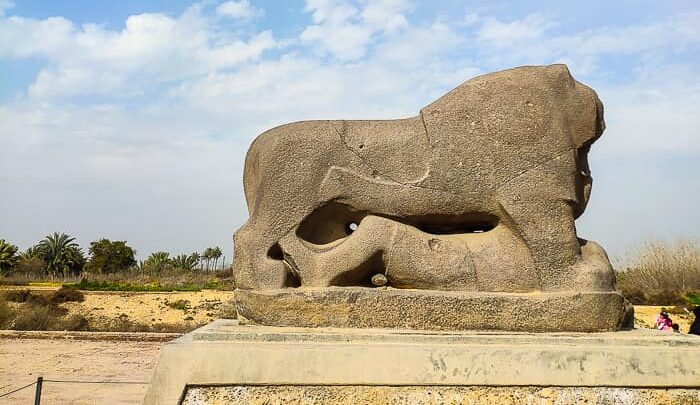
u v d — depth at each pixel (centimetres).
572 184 354
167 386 285
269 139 371
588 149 377
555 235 345
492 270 345
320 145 363
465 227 378
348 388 288
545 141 355
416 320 328
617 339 308
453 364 291
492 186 353
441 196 356
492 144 356
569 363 293
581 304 330
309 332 313
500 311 329
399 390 288
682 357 297
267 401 286
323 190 359
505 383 289
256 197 368
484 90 366
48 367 917
